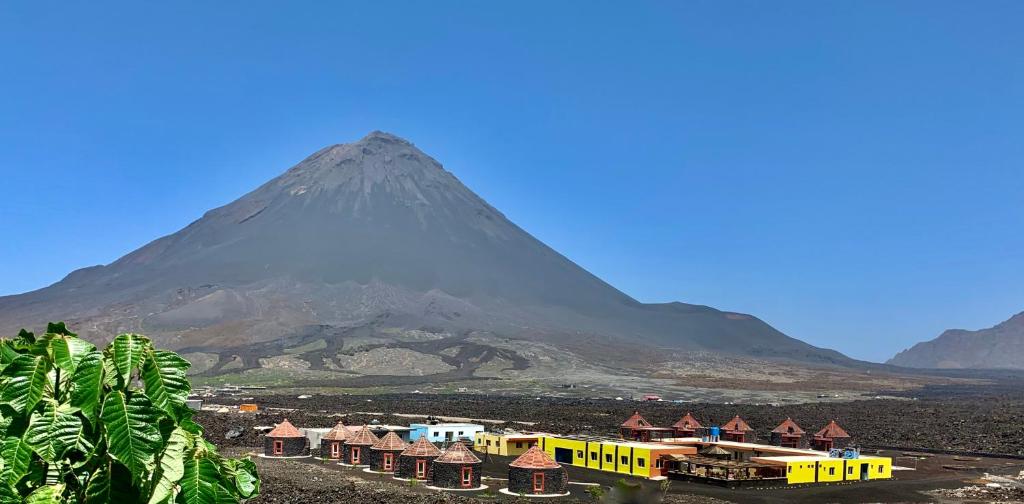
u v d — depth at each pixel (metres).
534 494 92.88
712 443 122.56
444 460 96.62
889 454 143.38
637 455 110.81
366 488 93.12
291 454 123.44
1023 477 114.56
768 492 98.31
